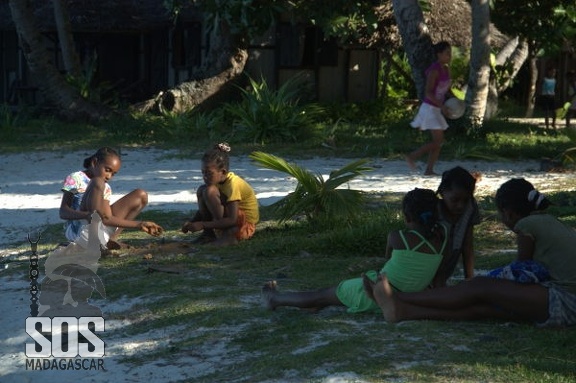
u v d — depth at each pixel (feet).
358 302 30.42
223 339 29.48
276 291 32.07
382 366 25.04
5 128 101.65
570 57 143.64
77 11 127.03
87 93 113.70
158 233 42.52
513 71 121.29
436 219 29.84
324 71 124.06
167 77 134.72
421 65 93.15
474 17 91.91
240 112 95.20
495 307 28.48
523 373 24.25
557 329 27.89
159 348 29.55
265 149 88.53
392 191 62.23
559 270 28.43
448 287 28.96
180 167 76.95
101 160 42.11
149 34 138.41
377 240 42.68
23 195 64.23
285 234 47.03
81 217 41.73
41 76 107.55
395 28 116.67
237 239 44.96
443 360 25.39
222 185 44.39
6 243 48.24
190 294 34.91
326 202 47.03
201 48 126.00
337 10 102.99
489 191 61.98
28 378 28.60
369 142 91.81
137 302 34.91
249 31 101.30
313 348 27.45
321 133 93.50
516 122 114.32
